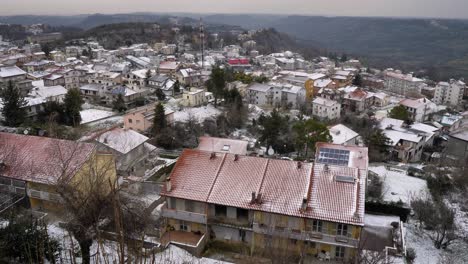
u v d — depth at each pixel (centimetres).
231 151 4453
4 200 2988
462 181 4522
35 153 3353
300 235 2817
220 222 3008
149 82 10750
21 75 10031
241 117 7538
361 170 3484
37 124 6062
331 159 3916
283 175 3116
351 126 8369
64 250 2492
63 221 2950
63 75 10944
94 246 2605
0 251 2150
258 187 3042
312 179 3061
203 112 7938
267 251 2727
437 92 14588
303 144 5666
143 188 3884
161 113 6262
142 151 4781
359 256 2514
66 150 3322
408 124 7881
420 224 3644
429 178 4541
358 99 11112
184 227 3170
